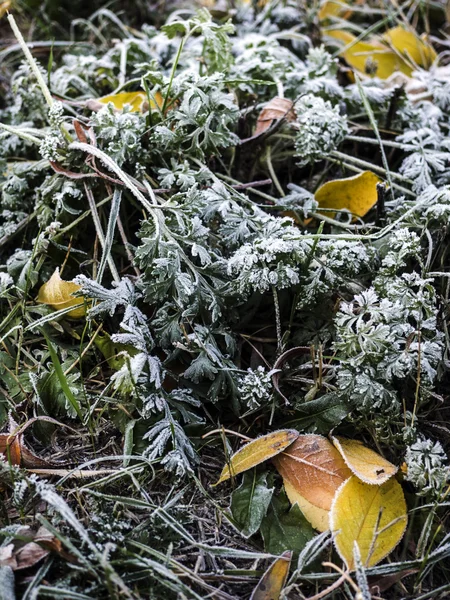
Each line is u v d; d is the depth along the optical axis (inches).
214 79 22.8
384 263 21.3
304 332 22.0
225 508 19.7
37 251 22.5
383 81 28.9
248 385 20.4
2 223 24.9
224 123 23.0
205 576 18.2
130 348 21.0
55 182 23.0
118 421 20.6
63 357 22.0
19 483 18.8
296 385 21.6
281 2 32.9
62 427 21.2
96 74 27.1
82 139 22.8
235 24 32.0
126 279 21.3
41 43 30.0
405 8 35.7
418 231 23.0
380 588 18.3
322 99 24.8
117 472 19.5
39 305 22.5
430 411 21.2
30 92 25.5
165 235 21.3
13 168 24.1
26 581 17.8
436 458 19.1
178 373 21.5
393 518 18.9
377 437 20.4
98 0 34.6
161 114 23.2
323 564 17.9
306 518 19.2
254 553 18.3
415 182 24.1
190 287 20.8
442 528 19.4
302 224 23.8
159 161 23.7
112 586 17.4
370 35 32.5
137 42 27.7
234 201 22.4
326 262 21.4
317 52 27.3
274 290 21.0
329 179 26.1
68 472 19.7
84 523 19.0
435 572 19.0
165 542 18.8
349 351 20.2
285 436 20.0
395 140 25.8
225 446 19.9
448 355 22.2
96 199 23.6
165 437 19.7
